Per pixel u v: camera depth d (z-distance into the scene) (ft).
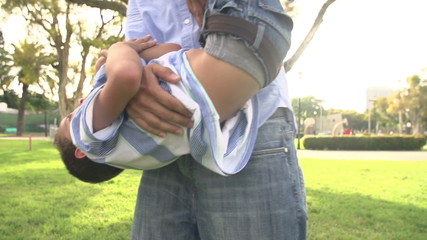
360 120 279.69
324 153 65.77
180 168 3.95
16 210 16.34
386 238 13.19
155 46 3.67
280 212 3.62
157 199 4.24
